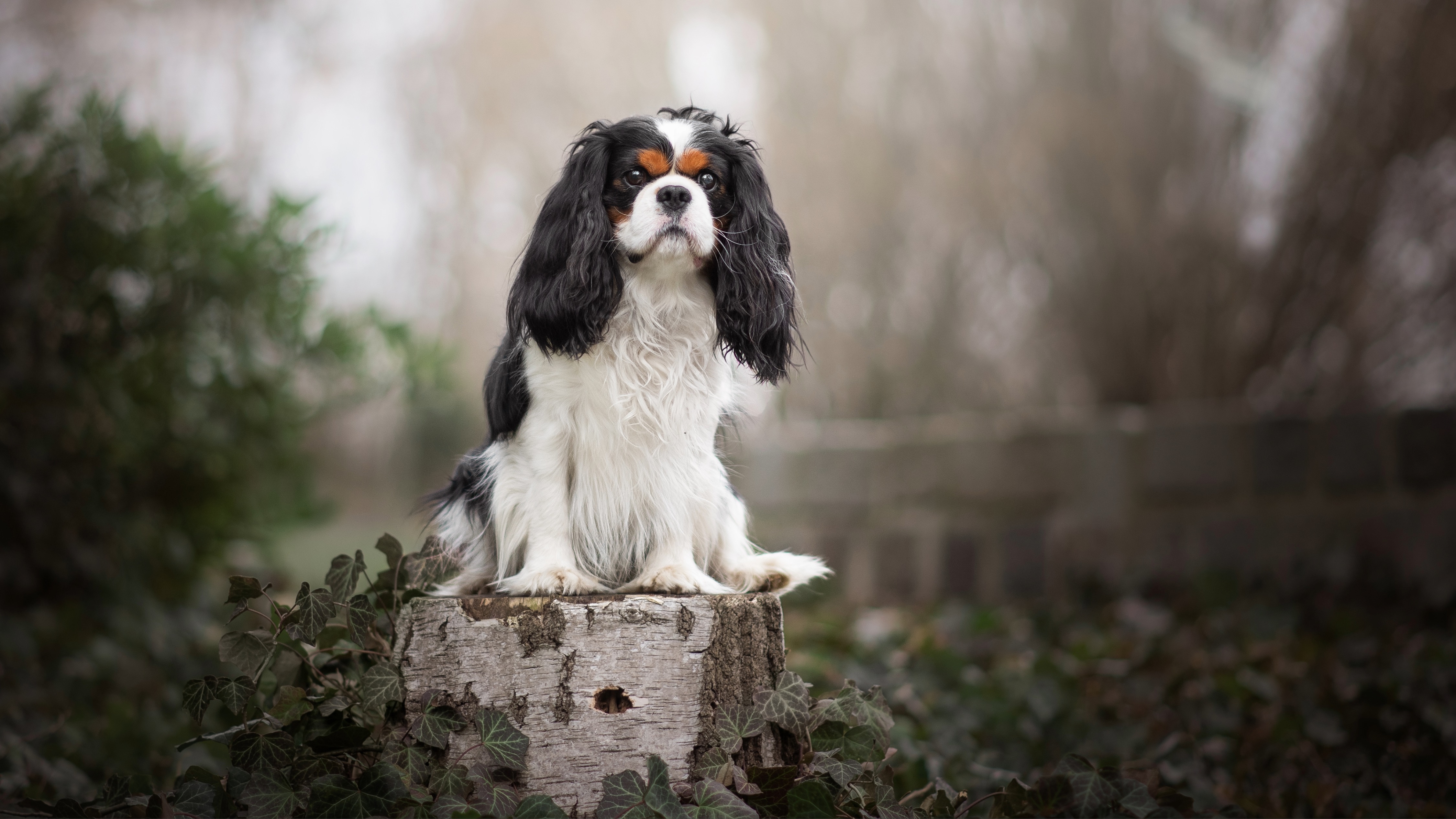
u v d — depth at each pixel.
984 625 6.51
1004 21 9.16
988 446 8.57
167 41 13.01
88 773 3.86
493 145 12.03
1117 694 4.92
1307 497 7.36
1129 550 7.97
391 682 2.91
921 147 9.50
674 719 2.84
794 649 5.79
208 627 6.33
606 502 3.12
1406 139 7.43
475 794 2.65
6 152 5.92
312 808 2.51
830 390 9.88
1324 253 7.86
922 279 9.63
